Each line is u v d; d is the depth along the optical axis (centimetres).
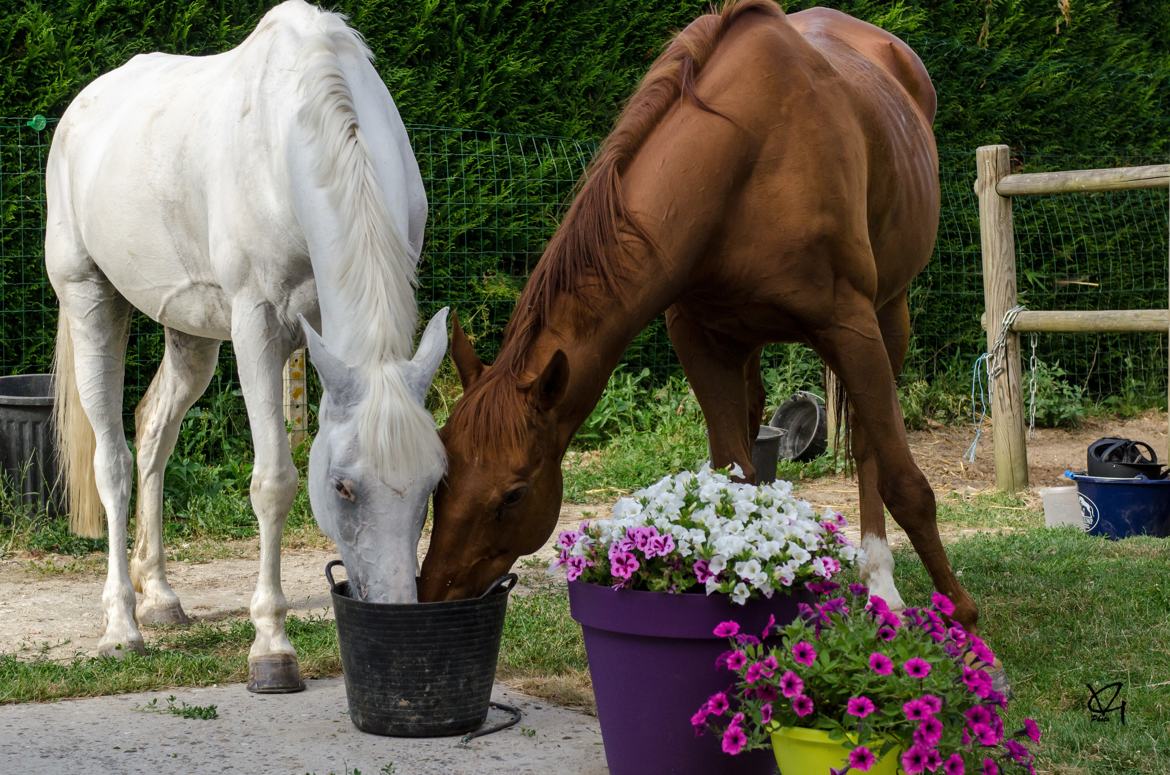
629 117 311
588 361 292
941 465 768
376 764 285
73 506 438
